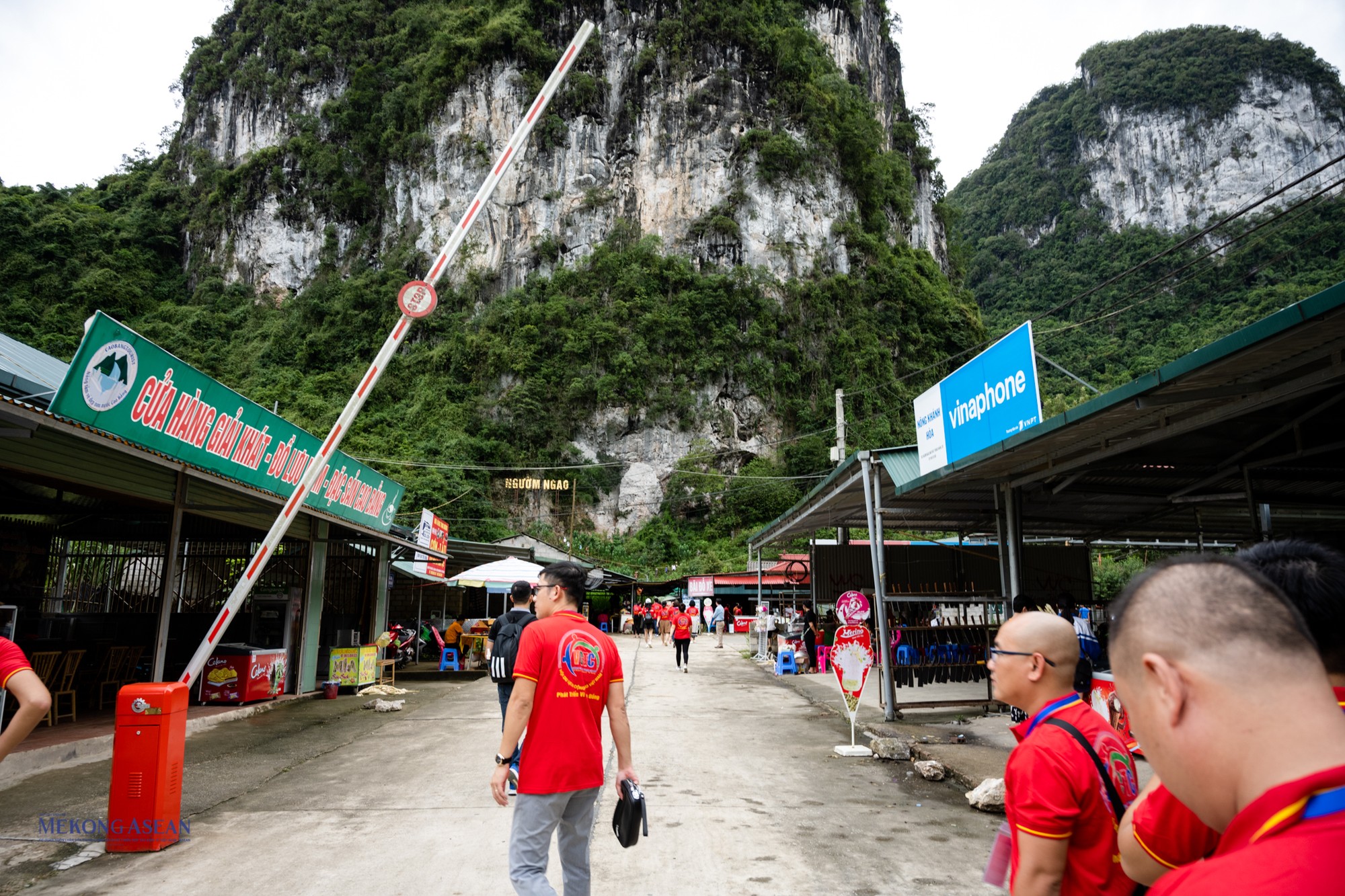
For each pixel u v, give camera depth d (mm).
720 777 6363
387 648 13906
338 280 73062
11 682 2756
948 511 11820
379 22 80875
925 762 6395
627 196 69562
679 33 71562
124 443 6355
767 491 58594
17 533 10445
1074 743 1829
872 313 68812
